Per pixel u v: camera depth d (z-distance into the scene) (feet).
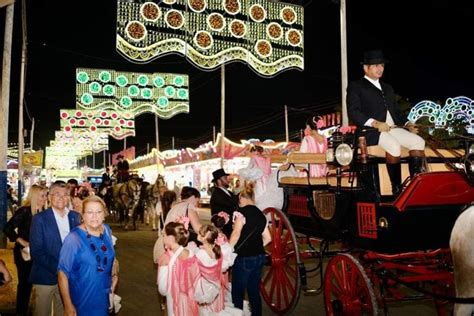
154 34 53.47
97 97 105.50
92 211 14.64
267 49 57.47
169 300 17.93
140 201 70.18
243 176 27.20
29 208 23.11
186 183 128.06
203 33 54.75
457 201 17.69
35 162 79.25
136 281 34.01
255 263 21.31
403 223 17.49
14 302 26.03
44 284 18.12
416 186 16.74
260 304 21.63
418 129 19.60
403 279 18.70
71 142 181.57
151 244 53.01
